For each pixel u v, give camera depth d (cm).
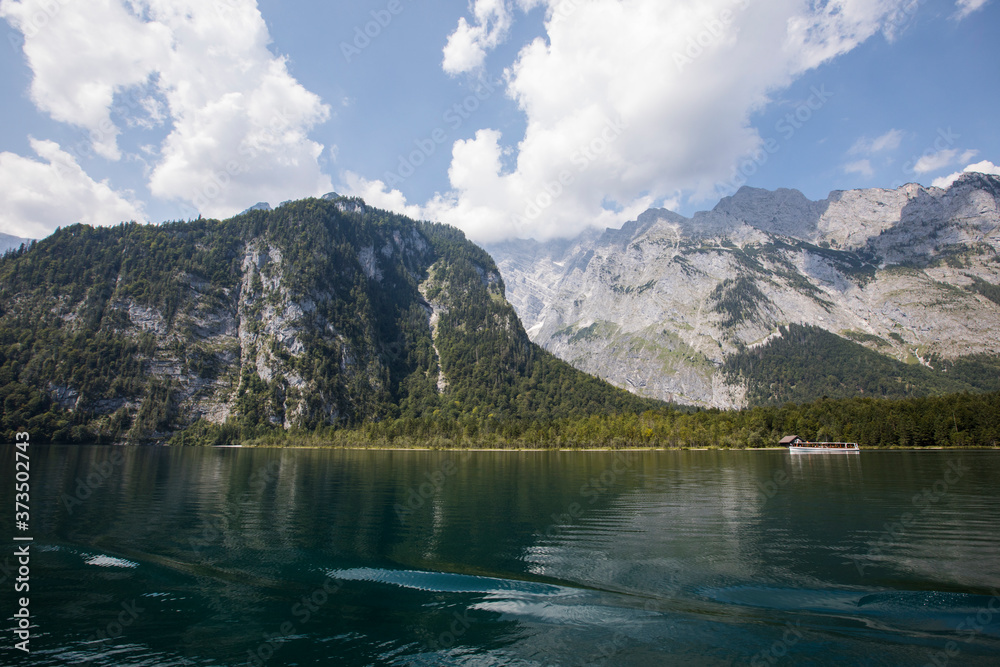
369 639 2156
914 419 16988
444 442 19875
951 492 6175
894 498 5803
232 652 2031
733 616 2383
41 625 2261
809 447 17038
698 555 3403
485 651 2045
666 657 1978
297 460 13700
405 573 3022
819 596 2628
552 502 5781
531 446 19112
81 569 3086
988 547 3519
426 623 2336
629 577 2948
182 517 4731
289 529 4212
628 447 18550
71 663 1928
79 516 4741
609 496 6250
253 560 3281
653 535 4003
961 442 16038
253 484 7531
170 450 19138
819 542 3731
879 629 2209
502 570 3086
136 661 1941
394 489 7000
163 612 2431
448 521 4606
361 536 3966
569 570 3078
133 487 7006
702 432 18788
